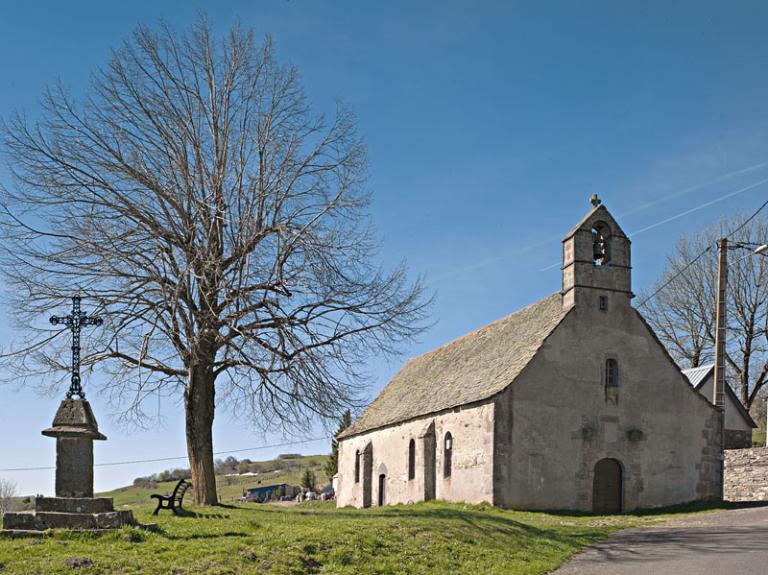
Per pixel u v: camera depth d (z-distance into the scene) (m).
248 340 25.02
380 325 26.81
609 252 34.47
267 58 28.39
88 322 17.75
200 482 26.12
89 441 16.81
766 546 19.30
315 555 16.06
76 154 25.52
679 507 32.59
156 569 14.02
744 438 47.38
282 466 99.88
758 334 49.47
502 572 16.91
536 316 36.53
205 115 27.45
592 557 19.30
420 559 17.11
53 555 14.12
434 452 36.38
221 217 25.47
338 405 26.06
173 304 24.08
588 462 32.38
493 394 31.56
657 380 34.19
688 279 51.78
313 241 25.67
